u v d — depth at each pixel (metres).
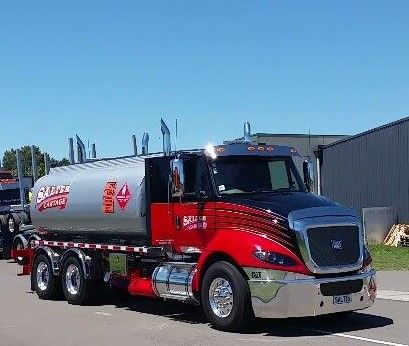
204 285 10.62
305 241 9.81
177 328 10.94
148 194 12.33
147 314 12.65
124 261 12.97
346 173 32.06
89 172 14.17
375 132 30.58
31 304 14.38
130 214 12.55
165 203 12.02
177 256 11.89
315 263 9.84
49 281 14.95
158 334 10.45
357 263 10.23
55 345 9.87
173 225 11.85
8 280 19.25
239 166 11.39
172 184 11.18
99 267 13.90
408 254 23.27
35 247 15.64
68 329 11.16
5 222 25.53
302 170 12.19
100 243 14.02
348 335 9.98
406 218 28.98
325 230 10.05
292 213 10.01
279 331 10.36
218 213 10.90
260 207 10.31
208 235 11.09
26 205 25.11
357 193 31.47
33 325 11.64
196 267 10.97
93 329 11.09
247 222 10.39
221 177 11.16
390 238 28.44
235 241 10.22
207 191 11.14
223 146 11.34
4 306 14.09
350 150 31.84
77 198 14.07
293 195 11.05
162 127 12.33
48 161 17.45
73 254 14.21
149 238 12.32
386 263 20.25
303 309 9.70
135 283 12.60
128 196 12.61
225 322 10.29
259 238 10.05
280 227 9.97
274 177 11.69
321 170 33.16
